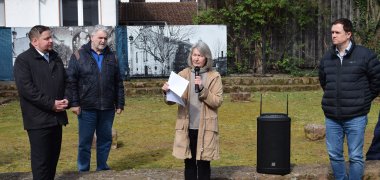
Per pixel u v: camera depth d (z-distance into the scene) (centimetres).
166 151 913
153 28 1858
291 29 2047
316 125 994
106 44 720
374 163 700
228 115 1302
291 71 2019
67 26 1834
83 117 707
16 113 1383
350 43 588
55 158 606
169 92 564
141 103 1539
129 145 963
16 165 825
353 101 586
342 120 600
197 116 580
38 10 1966
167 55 1870
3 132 1108
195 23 2066
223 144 965
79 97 706
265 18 2009
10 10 1953
